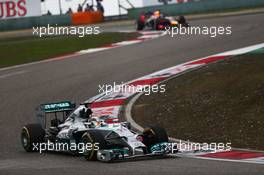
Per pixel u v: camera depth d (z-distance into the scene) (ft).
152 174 112.16
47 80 268.00
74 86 249.55
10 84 267.18
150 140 139.03
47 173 119.34
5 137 179.73
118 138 133.69
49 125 194.80
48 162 136.98
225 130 166.20
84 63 304.91
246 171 111.55
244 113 174.09
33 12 561.43
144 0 597.93
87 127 141.49
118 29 476.54
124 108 208.13
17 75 288.92
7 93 247.70
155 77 251.80
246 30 369.30
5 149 162.81
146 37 393.50
